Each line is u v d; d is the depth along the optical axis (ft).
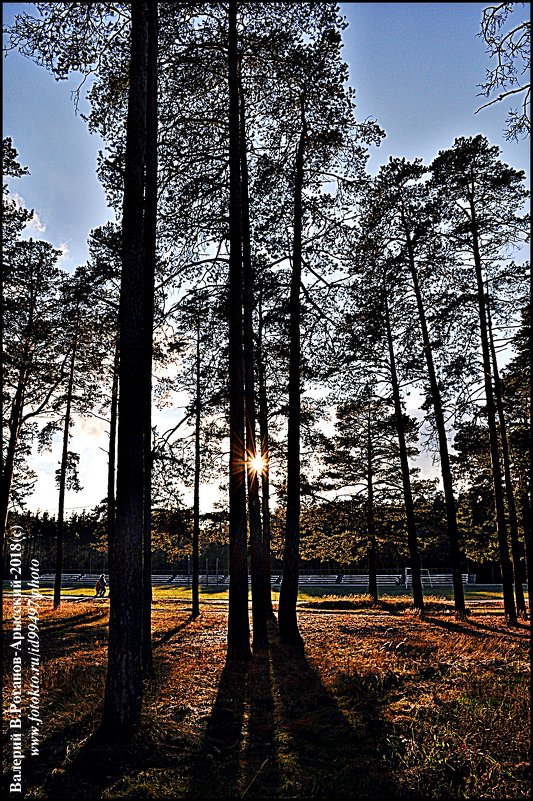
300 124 55.77
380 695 30.60
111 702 23.72
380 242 71.56
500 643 47.57
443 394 70.03
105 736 23.11
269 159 55.77
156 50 40.86
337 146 54.80
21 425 76.13
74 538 193.77
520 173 67.21
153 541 87.15
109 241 59.11
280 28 49.29
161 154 48.67
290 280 60.44
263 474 76.18
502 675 33.65
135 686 24.21
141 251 27.91
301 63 50.01
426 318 73.67
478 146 69.46
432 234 70.95
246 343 56.59
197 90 49.88
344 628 62.64
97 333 71.05
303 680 35.19
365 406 99.66
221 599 132.16
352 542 111.45
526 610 80.18
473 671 35.17
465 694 29.22
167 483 70.95
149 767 20.77
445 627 61.67
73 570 229.66
